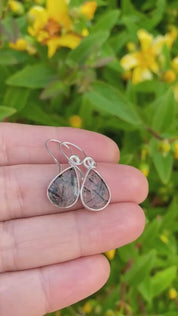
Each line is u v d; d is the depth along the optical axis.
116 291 0.14
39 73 0.13
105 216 0.12
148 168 0.15
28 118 0.15
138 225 0.12
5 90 0.14
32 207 0.12
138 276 0.14
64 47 0.14
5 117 0.14
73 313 0.15
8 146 0.13
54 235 0.12
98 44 0.13
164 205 0.17
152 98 0.17
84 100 0.15
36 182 0.12
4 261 0.12
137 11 0.17
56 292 0.12
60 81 0.13
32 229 0.12
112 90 0.13
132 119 0.13
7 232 0.12
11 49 0.14
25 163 0.13
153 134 0.14
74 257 0.12
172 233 0.16
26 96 0.14
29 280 0.12
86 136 0.13
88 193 0.12
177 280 0.15
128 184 0.12
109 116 0.15
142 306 0.15
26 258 0.12
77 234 0.12
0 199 0.12
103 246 0.12
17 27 0.13
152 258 0.14
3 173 0.12
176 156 0.14
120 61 0.15
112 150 0.13
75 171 0.12
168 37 0.15
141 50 0.15
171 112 0.14
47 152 0.13
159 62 0.15
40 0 0.14
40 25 0.13
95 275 0.12
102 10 0.17
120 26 0.17
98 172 0.12
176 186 0.17
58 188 0.12
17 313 0.12
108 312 0.14
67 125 0.15
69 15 0.13
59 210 0.12
